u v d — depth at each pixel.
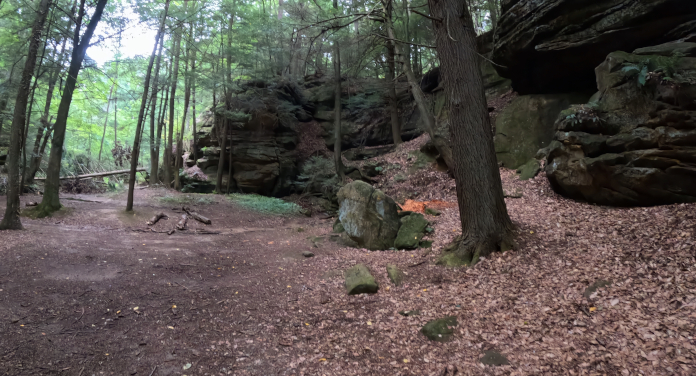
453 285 5.43
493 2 17.45
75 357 3.43
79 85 13.29
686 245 4.62
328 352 3.77
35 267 5.69
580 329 3.59
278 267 7.27
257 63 17.91
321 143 21.30
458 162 6.46
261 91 18.53
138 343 3.82
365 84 18.66
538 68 11.48
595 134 7.94
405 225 8.70
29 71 8.57
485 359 3.39
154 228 10.47
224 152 17.89
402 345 3.88
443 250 6.89
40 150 15.67
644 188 6.74
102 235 8.70
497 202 6.30
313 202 17.58
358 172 17.22
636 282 4.18
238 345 3.92
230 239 9.89
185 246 8.53
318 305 5.16
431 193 13.09
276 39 17.70
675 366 2.79
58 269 5.77
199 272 6.61
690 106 6.52
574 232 6.18
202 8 15.11
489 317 4.23
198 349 3.79
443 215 9.41
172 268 6.62
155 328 4.20
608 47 9.40
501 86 16.45
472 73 6.34
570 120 8.13
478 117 6.30
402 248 8.21
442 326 4.10
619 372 2.88
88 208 11.83
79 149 26.34
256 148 18.81
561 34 10.05
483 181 6.27
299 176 18.61
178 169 18.16
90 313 4.40
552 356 3.26
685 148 6.37
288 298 5.46
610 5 9.06
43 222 9.60
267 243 9.54
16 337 3.62
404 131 20.42
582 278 4.63
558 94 11.92
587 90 11.35
